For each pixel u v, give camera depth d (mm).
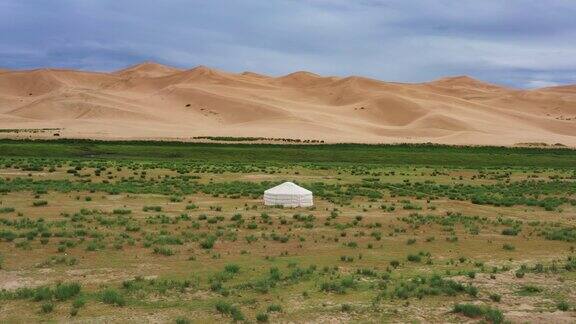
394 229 32375
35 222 31344
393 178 68062
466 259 24453
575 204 46531
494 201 46562
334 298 18016
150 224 31984
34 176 58594
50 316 16000
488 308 16719
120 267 21953
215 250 25562
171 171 69062
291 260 23703
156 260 23266
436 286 19297
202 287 19172
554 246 28047
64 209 37062
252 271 21625
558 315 16516
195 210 38125
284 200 41000
